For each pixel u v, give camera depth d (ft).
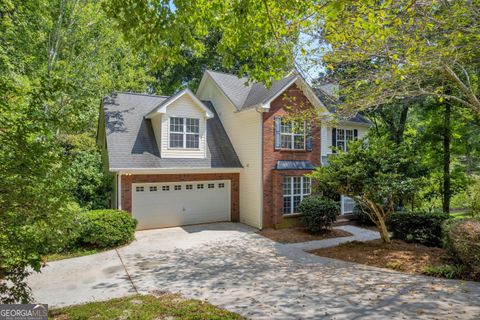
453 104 39.86
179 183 44.98
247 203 47.21
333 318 16.46
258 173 44.50
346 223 48.73
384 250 30.78
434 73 26.45
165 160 42.96
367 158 30.48
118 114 46.26
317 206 41.04
